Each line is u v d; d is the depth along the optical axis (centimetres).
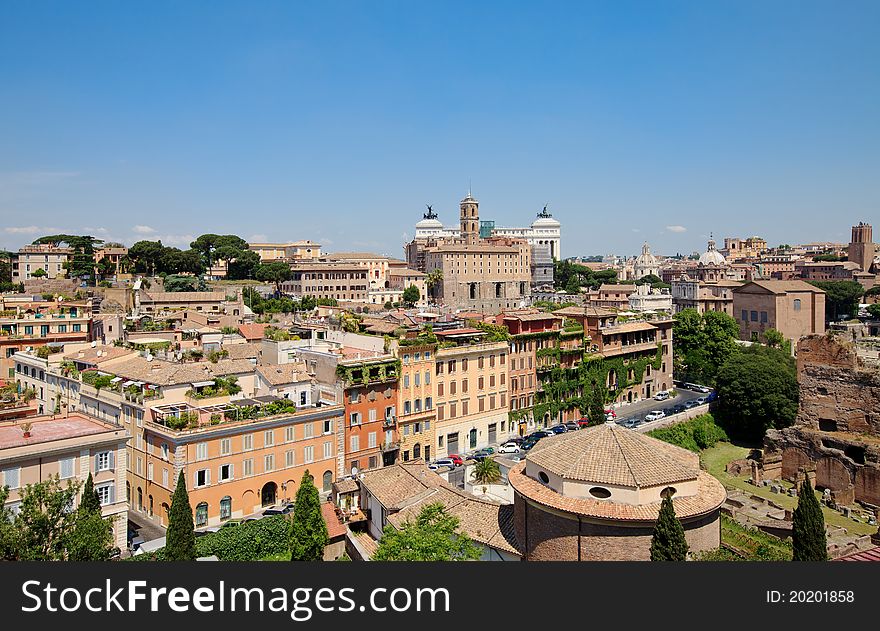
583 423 13662
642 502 4903
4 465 6188
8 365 12769
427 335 11975
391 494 6981
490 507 6144
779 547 7112
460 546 5147
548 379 13712
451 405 11944
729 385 13150
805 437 10769
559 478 5162
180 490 6425
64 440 6606
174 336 14400
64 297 18062
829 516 9238
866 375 10438
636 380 15512
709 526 5106
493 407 12706
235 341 14112
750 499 9625
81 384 10181
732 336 17238
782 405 12575
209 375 9644
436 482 7012
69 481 5738
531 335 13350
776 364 13162
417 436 11344
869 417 10394
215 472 8462
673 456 5512
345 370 10188
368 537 7200
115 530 6944
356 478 8275
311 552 6650
